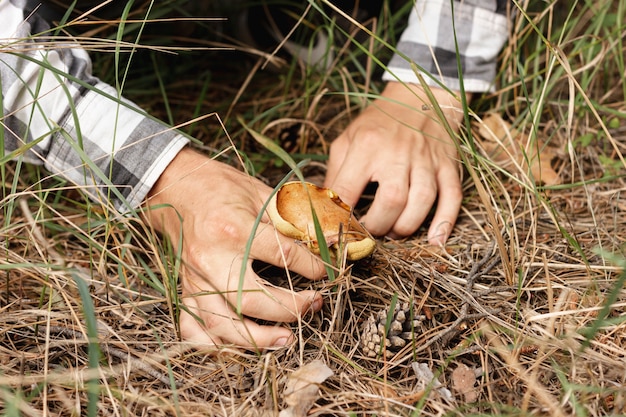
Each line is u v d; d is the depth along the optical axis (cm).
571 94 60
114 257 53
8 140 57
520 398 48
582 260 59
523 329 51
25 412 47
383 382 50
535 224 59
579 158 72
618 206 65
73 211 65
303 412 47
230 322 51
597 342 51
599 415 47
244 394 49
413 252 60
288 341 52
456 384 49
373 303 56
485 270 58
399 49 69
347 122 81
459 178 66
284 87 86
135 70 81
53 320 53
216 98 87
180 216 53
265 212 54
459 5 69
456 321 53
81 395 49
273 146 51
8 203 54
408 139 63
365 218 61
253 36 91
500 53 77
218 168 56
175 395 46
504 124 68
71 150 56
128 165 56
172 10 81
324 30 87
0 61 55
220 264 51
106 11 75
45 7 68
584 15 81
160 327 54
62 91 55
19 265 48
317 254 53
